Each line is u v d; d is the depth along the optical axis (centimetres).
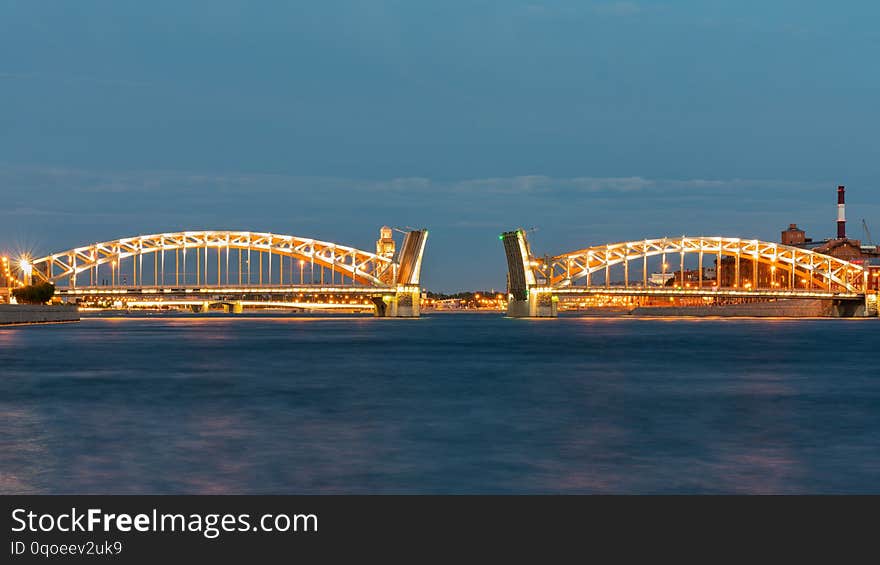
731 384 6425
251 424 4259
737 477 3083
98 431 4028
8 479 3028
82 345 11319
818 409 4938
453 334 16275
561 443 3734
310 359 9000
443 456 3434
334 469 3200
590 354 10131
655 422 4366
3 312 17975
